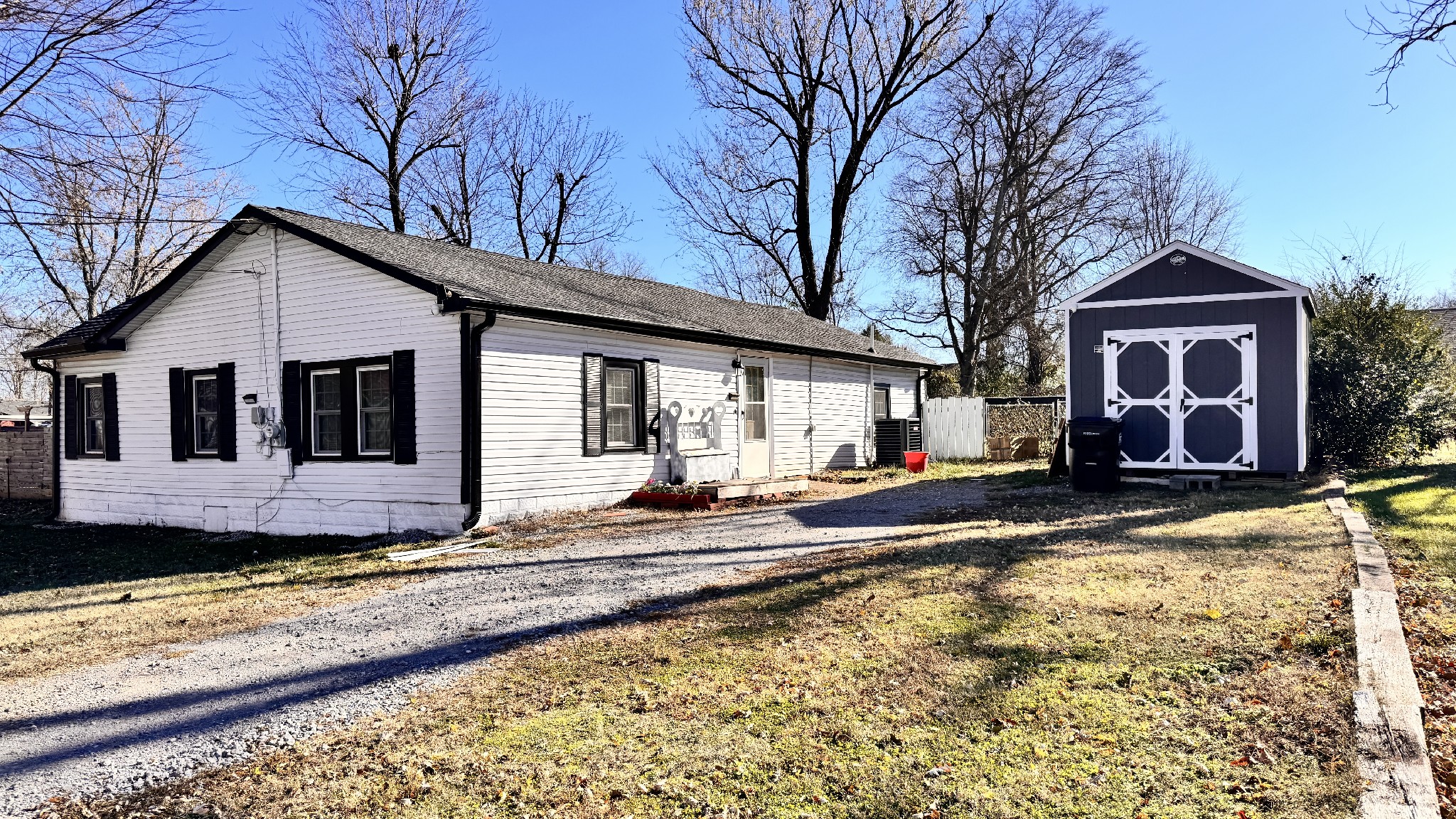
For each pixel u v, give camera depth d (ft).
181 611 27.07
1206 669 16.06
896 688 16.14
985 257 111.55
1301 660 16.15
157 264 87.56
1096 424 45.52
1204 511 35.35
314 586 30.42
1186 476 45.03
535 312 41.11
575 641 20.66
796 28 101.24
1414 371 51.57
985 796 12.00
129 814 12.64
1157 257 46.96
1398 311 52.80
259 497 46.42
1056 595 21.75
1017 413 85.66
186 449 49.29
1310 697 14.40
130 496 52.34
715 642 19.63
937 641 18.69
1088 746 13.32
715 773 13.10
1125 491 44.86
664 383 51.47
